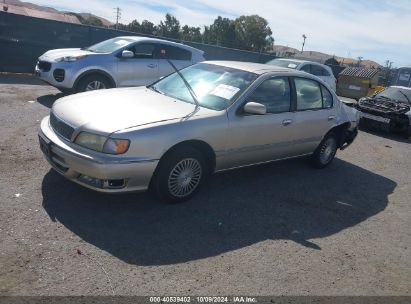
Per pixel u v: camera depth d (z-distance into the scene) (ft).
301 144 19.75
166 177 14.21
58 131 14.17
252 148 16.96
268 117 17.16
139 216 13.83
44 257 10.87
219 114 15.37
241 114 16.01
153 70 32.99
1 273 10.01
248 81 16.98
